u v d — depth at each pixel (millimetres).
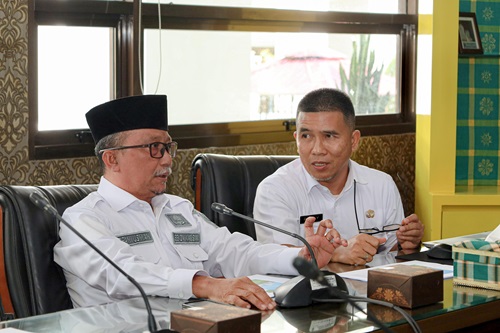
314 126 2887
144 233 2412
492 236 2289
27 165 3330
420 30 4391
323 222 2365
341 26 4559
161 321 1746
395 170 4781
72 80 3557
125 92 3725
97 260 2150
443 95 4227
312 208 3008
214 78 4047
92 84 3633
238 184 3078
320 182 2992
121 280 2088
